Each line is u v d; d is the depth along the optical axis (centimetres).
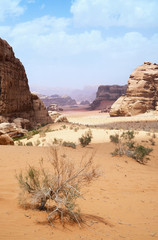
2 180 625
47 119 6369
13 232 289
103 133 3353
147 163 1589
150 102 10225
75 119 10262
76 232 334
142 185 854
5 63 4741
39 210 401
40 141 3059
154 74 10419
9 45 5116
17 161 966
